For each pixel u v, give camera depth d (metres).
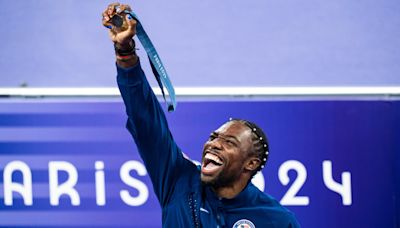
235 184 8.09
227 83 14.72
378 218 13.55
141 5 15.07
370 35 15.02
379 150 13.59
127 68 7.50
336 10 15.13
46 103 13.23
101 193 13.27
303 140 13.48
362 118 13.60
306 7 15.15
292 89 13.82
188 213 7.95
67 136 13.27
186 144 13.36
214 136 8.12
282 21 15.07
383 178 13.56
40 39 14.85
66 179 13.24
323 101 13.55
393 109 13.63
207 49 14.88
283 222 8.17
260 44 14.93
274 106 13.47
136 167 13.30
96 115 13.27
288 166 13.43
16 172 13.23
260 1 15.16
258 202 8.24
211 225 7.93
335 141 13.53
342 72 14.84
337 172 13.52
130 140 13.30
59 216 13.23
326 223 13.45
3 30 14.84
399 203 13.55
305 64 14.87
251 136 8.05
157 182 8.15
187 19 15.02
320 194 13.46
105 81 14.67
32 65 14.70
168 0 15.13
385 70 14.87
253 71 14.78
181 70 14.72
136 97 7.58
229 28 15.02
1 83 14.56
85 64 14.75
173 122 13.36
